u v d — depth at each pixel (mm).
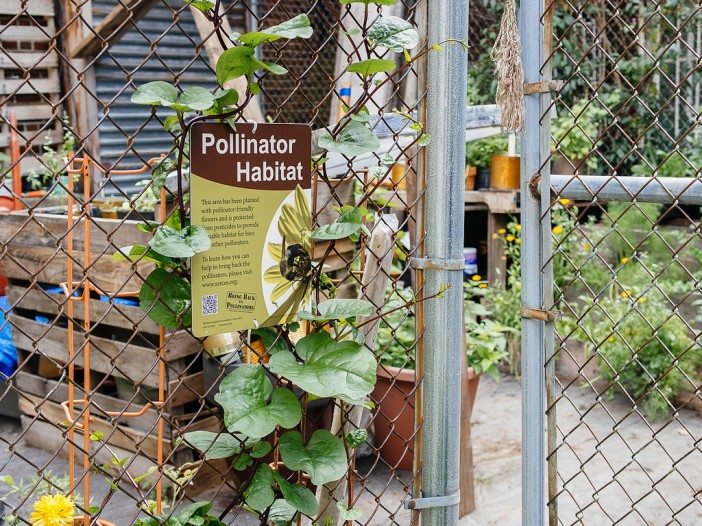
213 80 6480
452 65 1656
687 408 4203
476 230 6270
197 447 1473
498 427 4031
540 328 1787
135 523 1414
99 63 5754
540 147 1737
